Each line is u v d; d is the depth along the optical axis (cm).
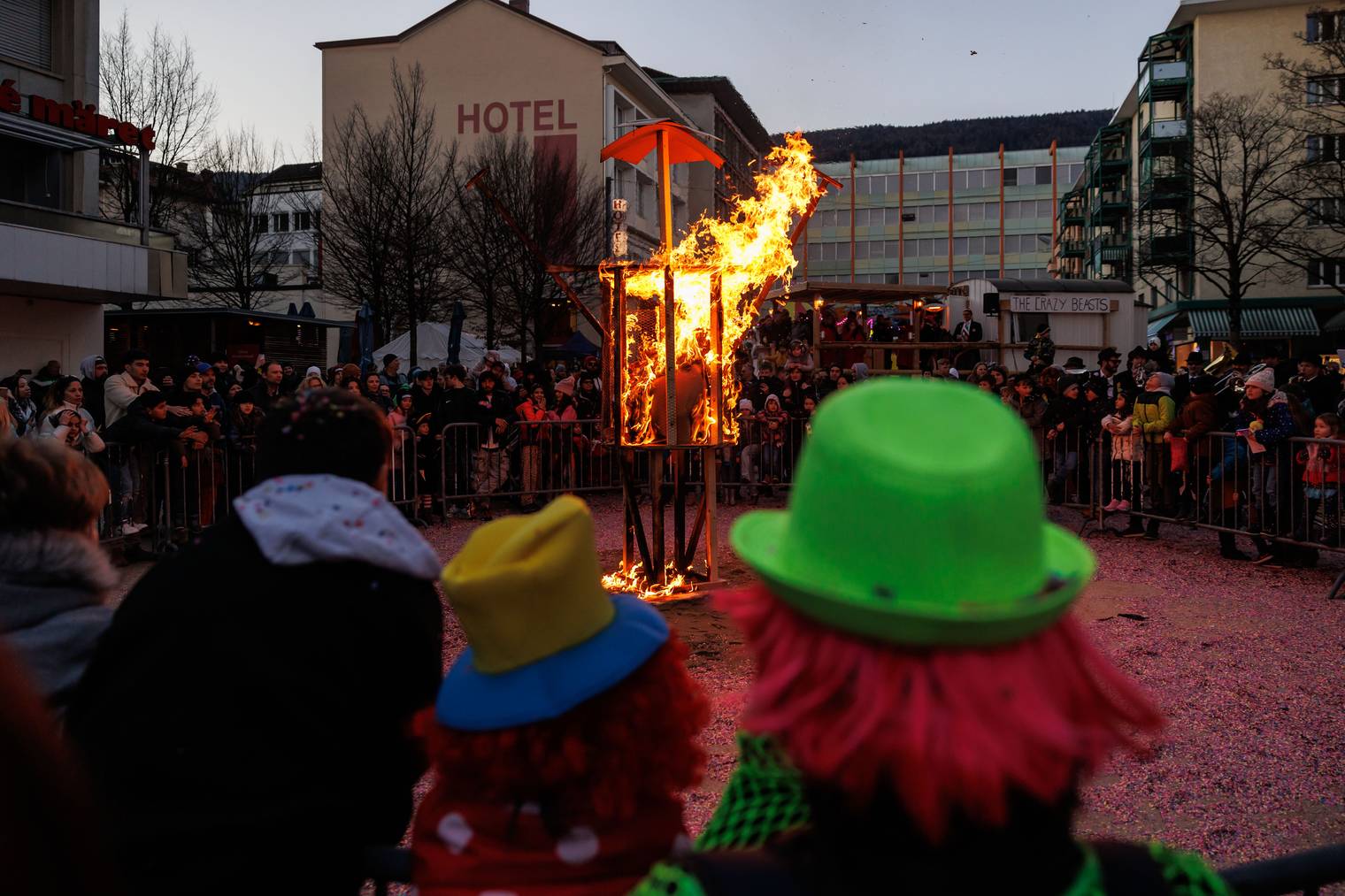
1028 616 87
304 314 2961
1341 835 373
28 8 2008
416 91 3256
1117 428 1074
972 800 85
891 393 95
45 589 201
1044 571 94
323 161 3716
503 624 153
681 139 699
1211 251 4147
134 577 861
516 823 154
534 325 3145
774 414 1373
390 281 2764
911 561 88
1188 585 810
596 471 1389
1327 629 660
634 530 778
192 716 171
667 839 161
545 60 3925
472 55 3953
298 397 206
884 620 87
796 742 93
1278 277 4144
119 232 1934
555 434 1344
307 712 174
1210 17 4134
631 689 155
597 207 3191
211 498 977
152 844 165
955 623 85
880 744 88
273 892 171
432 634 194
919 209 8750
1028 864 92
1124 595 768
